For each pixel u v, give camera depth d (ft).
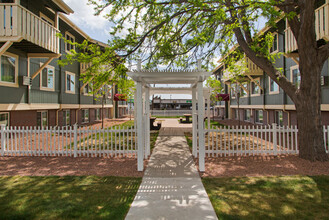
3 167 20.25
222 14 23.22
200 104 19.35
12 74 32.99
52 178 17.20
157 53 31.09
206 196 13.98
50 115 45.68
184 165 21.40
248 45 26.55
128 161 22.86
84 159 23.50
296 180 16.44
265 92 51.70
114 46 26.50
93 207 12.35
